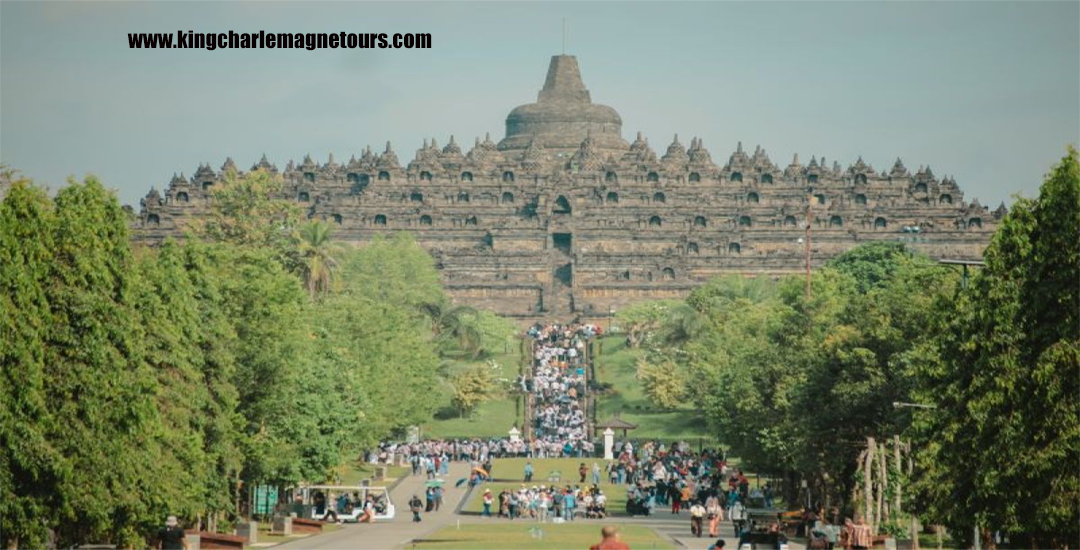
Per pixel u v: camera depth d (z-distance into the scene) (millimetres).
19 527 129625
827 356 185750
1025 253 135000
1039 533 132500
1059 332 131250
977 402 135125
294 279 194375
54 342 133750
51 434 132375
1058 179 133625
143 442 138500
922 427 147500
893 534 168500
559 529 189125
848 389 179250
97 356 134125
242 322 174000
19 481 131000
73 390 134000
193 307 157875
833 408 181250
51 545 135750
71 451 132625
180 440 147750
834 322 197875
